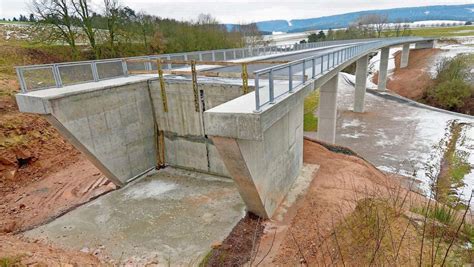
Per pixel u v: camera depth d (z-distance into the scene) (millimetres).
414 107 34812
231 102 8586
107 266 7781
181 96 13711
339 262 6453
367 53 29688
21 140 15617
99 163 12609
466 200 14102
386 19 109500
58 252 8031
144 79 14133
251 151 8422
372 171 14859
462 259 5668
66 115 11055
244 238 9172
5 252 6742
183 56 18250
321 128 22922
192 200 11891
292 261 7598
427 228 6852
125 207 11578
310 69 14570
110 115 12742
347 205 10273
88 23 26484
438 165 19172
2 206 12414
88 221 10734
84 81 13109
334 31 94688
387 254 5879
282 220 9984
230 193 12258
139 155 14367
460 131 25312
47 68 11672
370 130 27281
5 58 24797
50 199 12859
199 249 8922
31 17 26531
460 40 71312
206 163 14234
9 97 17016
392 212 7758
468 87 35219
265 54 29328
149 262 8453
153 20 40625
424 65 53219
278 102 8242
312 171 13484
